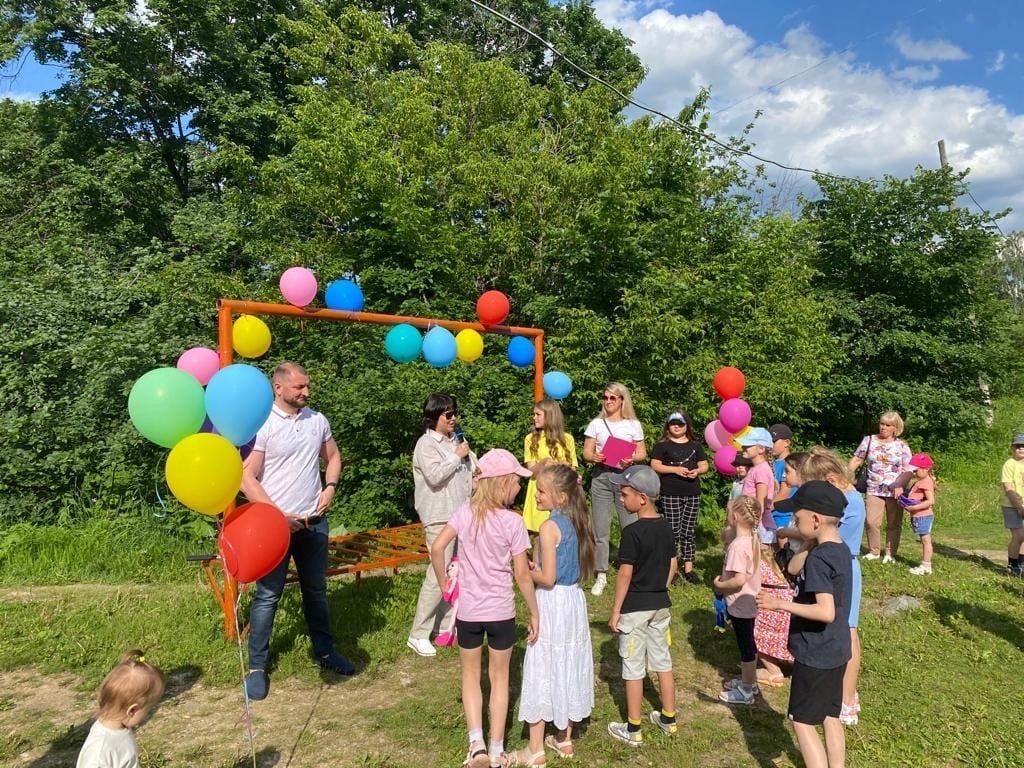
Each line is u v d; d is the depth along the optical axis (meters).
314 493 4.27
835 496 2.98
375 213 10.03
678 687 4.36
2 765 3.31
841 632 2.91
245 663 4.43
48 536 6.74
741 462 5.53
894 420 7.33
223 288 9.41
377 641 4.86
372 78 14.18
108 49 14.26
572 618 3.39
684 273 9.45
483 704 3.97
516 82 13.52
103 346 8.22
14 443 7.70
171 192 16.09
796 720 2.95
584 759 3.47
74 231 12.87
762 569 4.40
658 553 3.60
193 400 3.34
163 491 7.75
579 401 9.16
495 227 10.70
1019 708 4.08
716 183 11.48
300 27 14.23
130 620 5.05
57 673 4.29
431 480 4.57
